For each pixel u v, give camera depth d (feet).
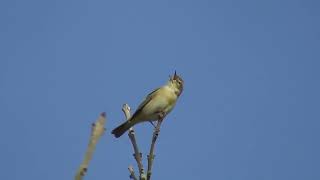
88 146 13.93
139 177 25.82
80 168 13.75
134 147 26.73
